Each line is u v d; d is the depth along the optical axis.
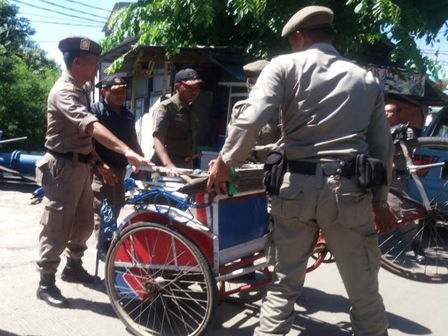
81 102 3.49
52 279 3.69
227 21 8.04
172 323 3.34
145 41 8.23
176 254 3.09
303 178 2.51
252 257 3.33
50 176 3.57
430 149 4.70
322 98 2.52
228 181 2.88
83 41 3.48
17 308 3.60
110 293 3.33
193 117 4.49
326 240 2.63
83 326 3.36
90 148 3.68
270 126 3.65
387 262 4.41
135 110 10.64
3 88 23.95
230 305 3.75
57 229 3.59
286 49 6.97
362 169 2.45
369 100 2.56
